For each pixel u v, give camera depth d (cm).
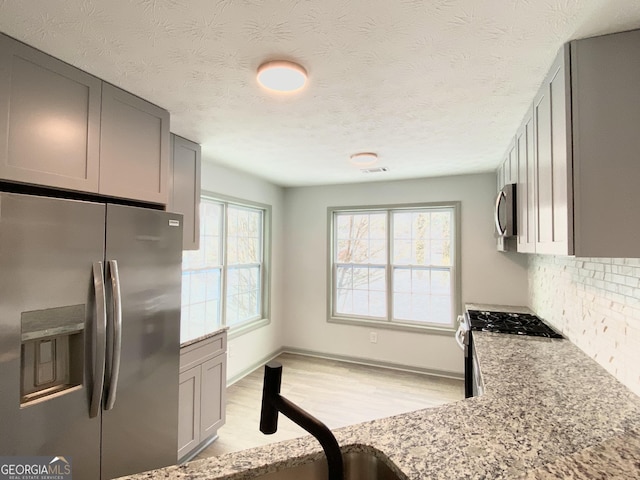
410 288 410
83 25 118
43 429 126
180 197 242
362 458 93
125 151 171
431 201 391
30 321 121
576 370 160
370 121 212
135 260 162
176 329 187
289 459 86
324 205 448
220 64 145
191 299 316
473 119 207
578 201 118
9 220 116
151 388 171
